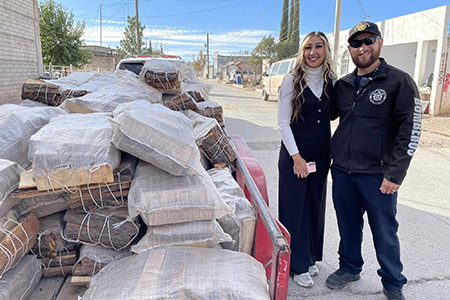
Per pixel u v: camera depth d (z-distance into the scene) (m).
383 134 2.18
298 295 2.42
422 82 12.32
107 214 1.78
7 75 8.46
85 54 19.91
